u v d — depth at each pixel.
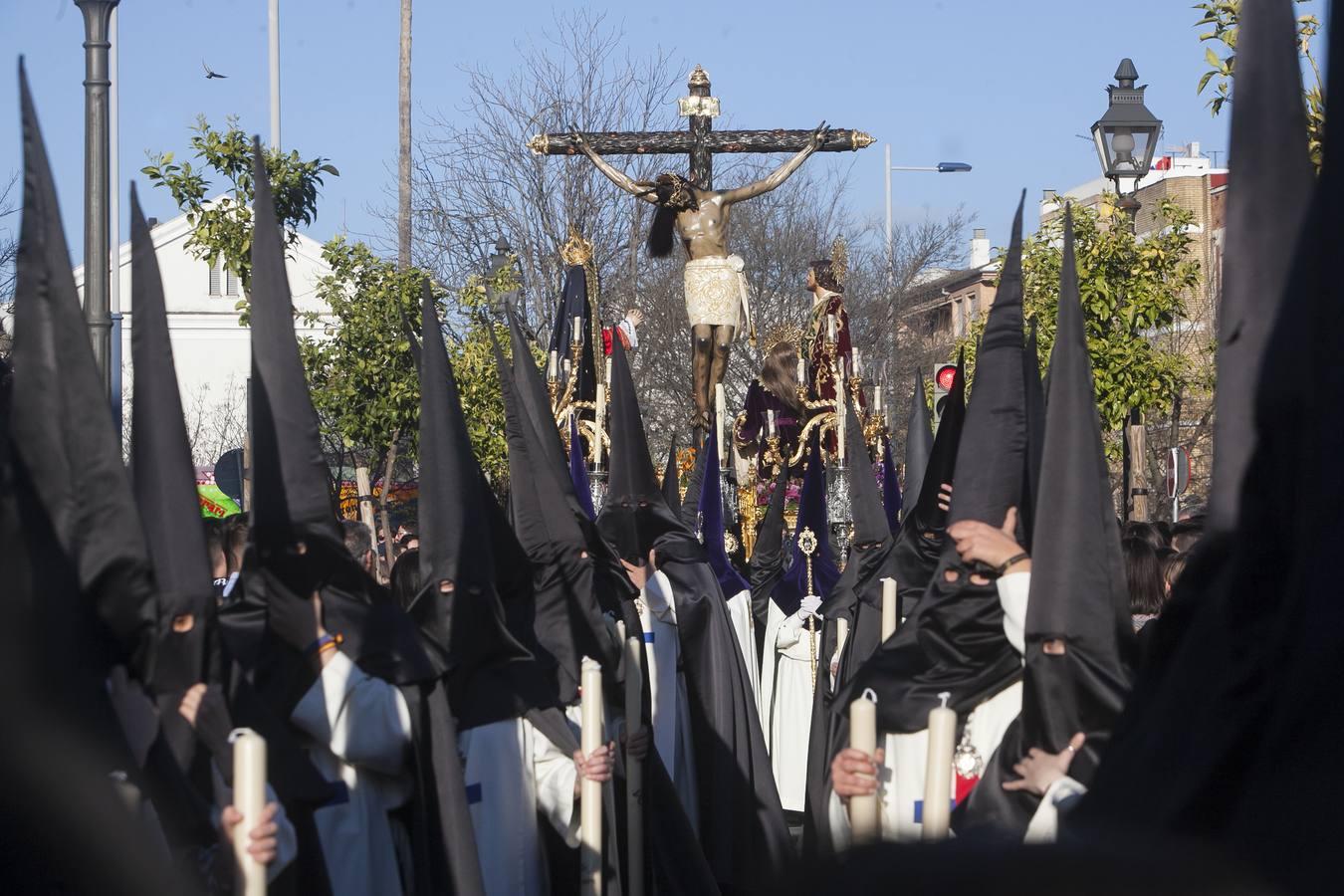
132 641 3.39
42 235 3.33
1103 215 11.68
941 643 4.61
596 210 27.02
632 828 6.04
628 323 11.79
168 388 3.90
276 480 4.49
